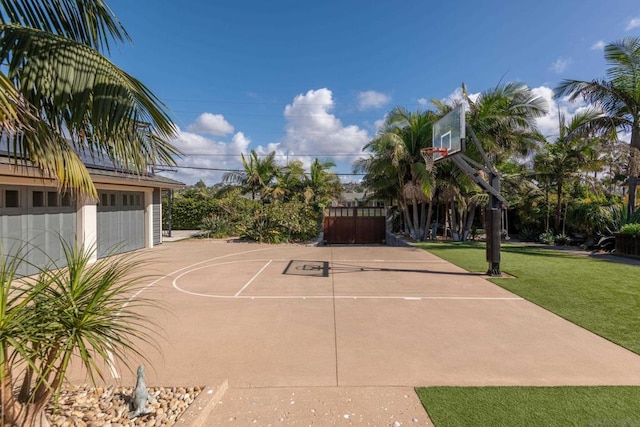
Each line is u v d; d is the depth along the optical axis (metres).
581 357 3.66
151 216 13.79
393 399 2.85
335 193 23.97
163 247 14.05
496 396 2.88
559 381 3.14
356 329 4.57
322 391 2.99
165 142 2.85
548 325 4.68
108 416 2.48
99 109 2.31
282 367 3.46
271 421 2.55
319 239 17.39
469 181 14.55
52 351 2.00
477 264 9.68
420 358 3.66
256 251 12.89
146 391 2.54
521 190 16.86
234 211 18.44
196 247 14.09
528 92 13.79
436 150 9.55
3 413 1.95
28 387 2.16
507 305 5.66
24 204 7.85
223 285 7.24
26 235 7.88
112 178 9.73
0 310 1.80
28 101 2.18
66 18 2.63
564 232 14.89
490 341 4.13
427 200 15.87
